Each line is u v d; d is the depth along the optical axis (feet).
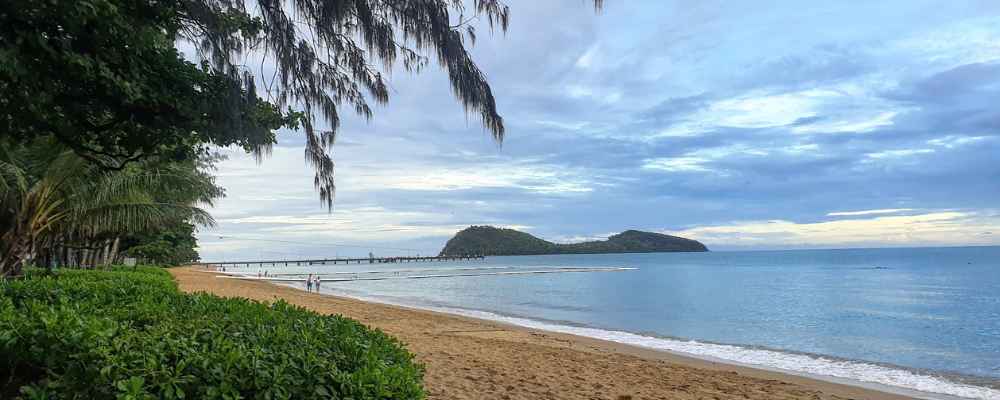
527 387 28.02
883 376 45.91
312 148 22.33
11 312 16.96
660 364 42.45
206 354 12.76
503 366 34.47
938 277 239.71
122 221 60.70
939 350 64.90
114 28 16.72
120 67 17.69
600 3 17.58
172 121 19.39
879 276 253.44
